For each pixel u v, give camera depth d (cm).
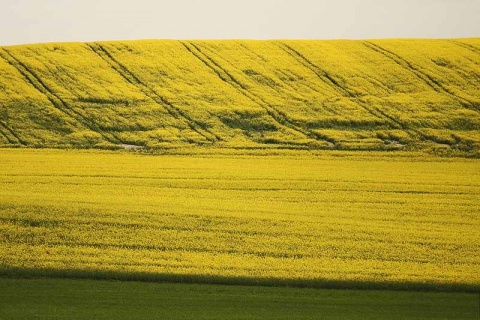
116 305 7131
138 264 8619
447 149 15700
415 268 8588
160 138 16100
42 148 15550
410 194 12538
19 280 7994
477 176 13825
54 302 7206
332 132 16562
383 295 7619
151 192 12312
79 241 9550
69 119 16888
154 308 7038
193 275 8131
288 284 7956
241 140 16175
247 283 8000
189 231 10075
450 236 10106
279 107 17775
